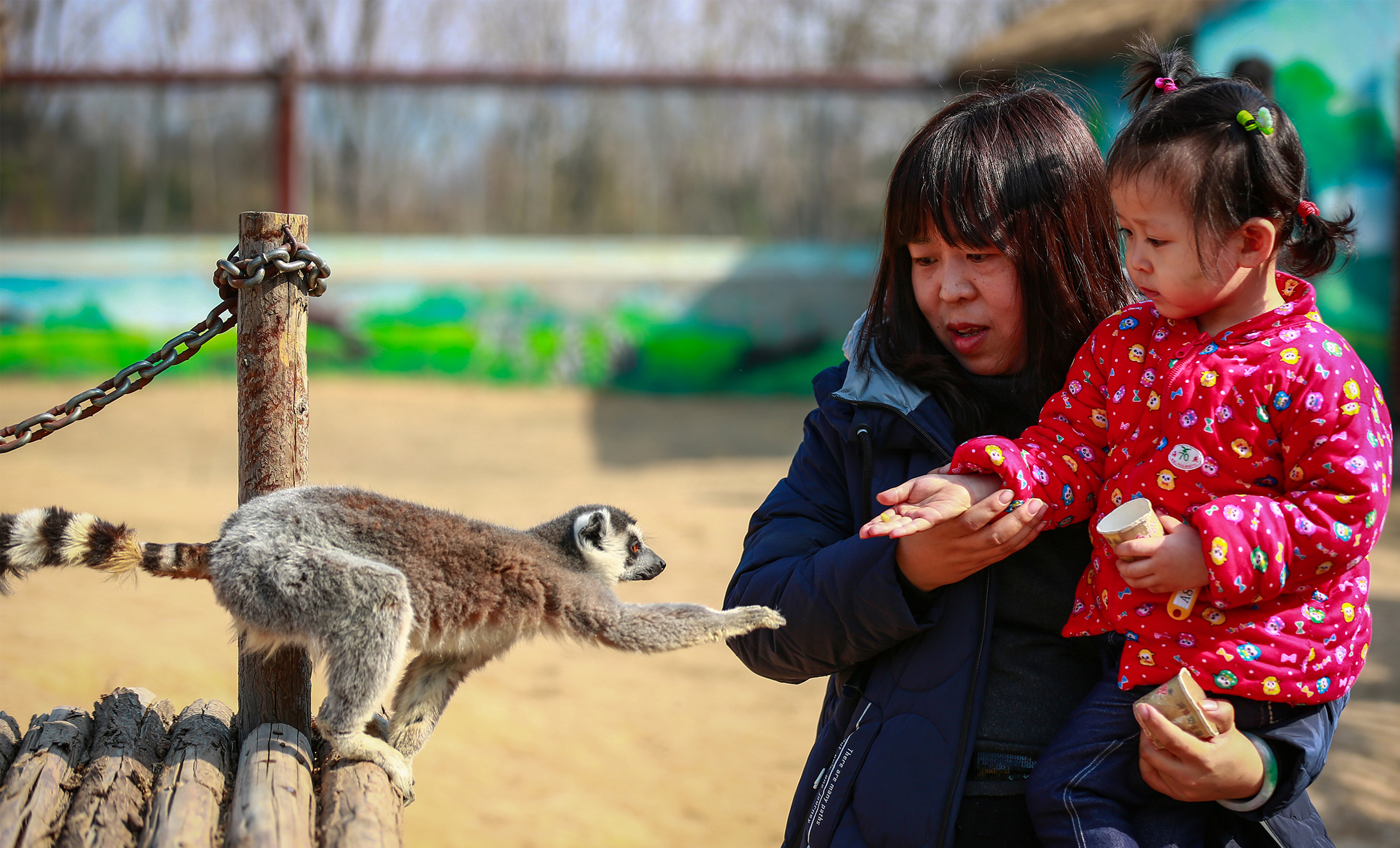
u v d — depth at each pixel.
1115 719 2.02
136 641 5.70
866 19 23.69
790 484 2.46
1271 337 1.92
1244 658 1.89
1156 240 1.94
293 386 2.51
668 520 9.60
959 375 2.29
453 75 17.33
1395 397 12.99
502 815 4.47
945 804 2.04
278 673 2.49
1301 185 1.92
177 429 13.94
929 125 2.29
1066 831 1.98
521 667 6.14
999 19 24.77
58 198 16.94
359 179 17.58
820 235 18.25
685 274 17.86
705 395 17.83
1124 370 2.12
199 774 2.31
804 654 2.22
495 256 17.73
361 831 2.07
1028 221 2.18
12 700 4.71
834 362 18.03
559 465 12.66
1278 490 1.91
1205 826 2.05
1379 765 4.87
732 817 4.60
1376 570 7.88
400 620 2.35
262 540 2.41
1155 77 2.22
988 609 2.14
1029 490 2.02
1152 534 1.88
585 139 17.92
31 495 9.20
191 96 17.06
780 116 18.05
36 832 2.16
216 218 17.27
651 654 2.59
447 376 17.44
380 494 2.65
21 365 16.38
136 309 16.64
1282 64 13.06
